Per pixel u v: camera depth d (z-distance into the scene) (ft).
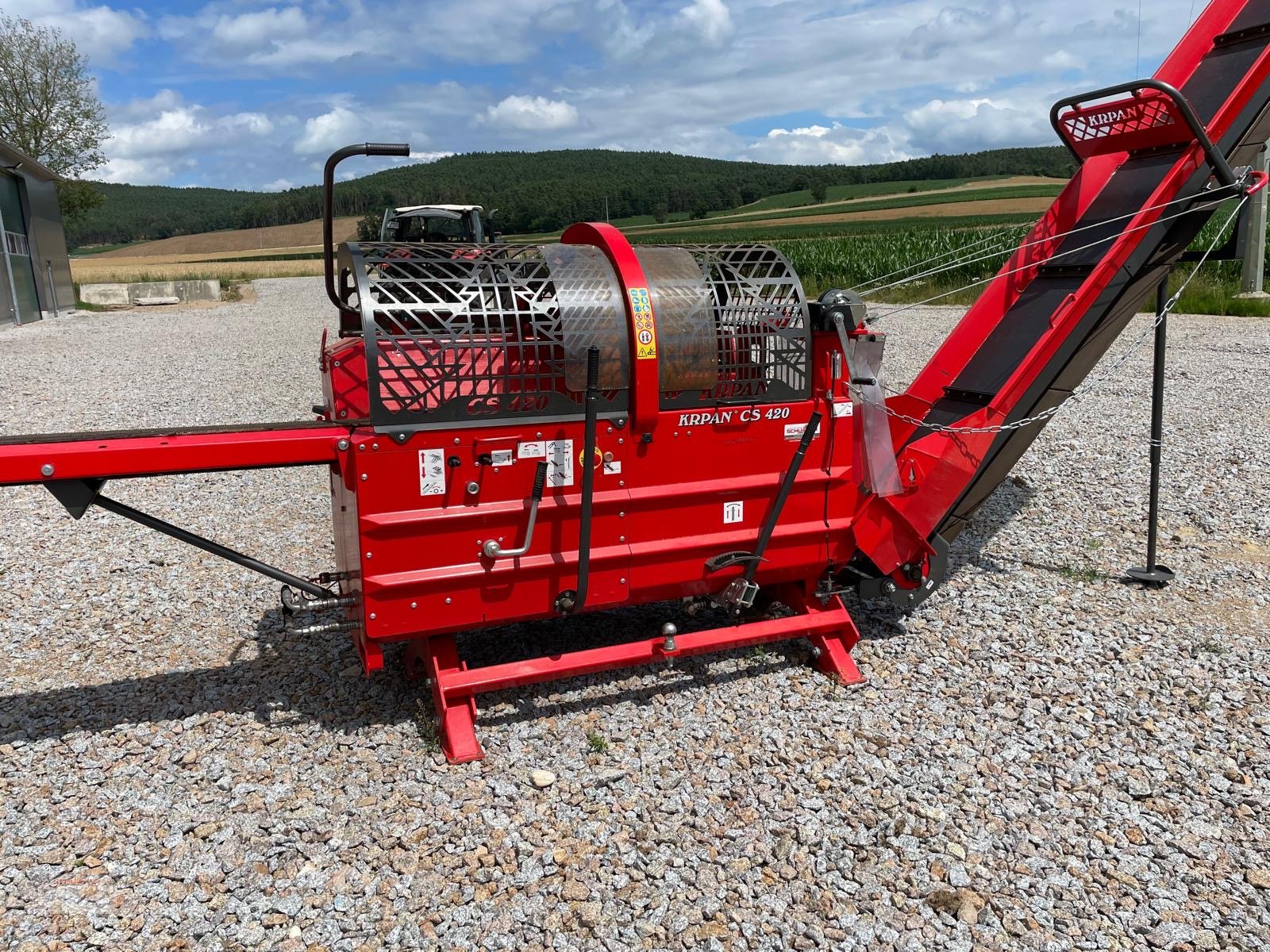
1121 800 11.39
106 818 10.99
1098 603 17.17
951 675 14.46
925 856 10.40
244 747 12.44
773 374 13.12
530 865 10.20
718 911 9.60
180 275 146.20
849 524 14.01
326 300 102.47
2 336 64.08
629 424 12.25
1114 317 14.78
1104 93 13.52
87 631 16.15
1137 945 9.15
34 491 24.67
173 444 10.56
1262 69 13.78
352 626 12.40
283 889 9.85
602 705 13.53
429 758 12.14
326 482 25.50
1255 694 13.83
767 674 14.51
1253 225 56.90
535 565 12.09
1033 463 26.37
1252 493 23.18
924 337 52.70
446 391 11.94
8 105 124.57
